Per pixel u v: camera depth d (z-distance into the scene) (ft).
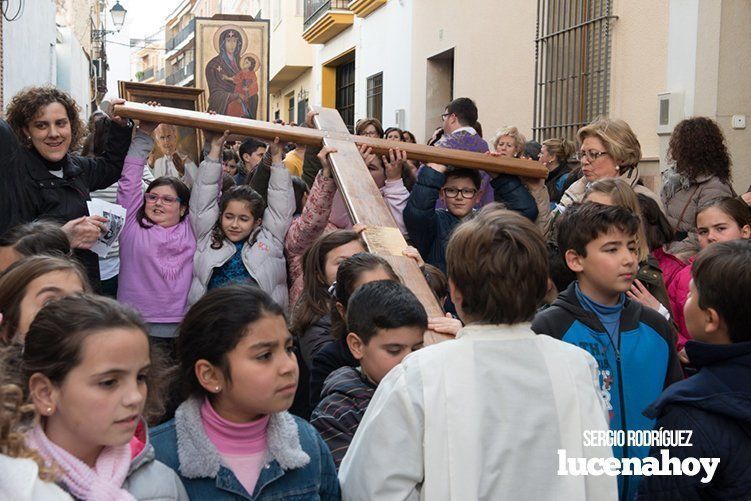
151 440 7.33
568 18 28.84
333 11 57.88
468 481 6.97
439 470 7.06
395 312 8.79
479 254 7.37
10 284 8.79
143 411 6.85
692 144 17.07
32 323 6.37
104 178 15.74
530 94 31.91
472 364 7.32
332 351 10.93
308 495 7.45
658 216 13.19
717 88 21.57
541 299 7.68
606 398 9.50
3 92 38.19
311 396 10.87
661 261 13.50
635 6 24.84
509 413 7.16
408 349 8.86
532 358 7.39
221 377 7.20
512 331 7.49
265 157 18.19
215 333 7.13
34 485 5.53
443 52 41.50
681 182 17.28
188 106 29.91
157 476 6.53
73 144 15.52
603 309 9.81
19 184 14.01
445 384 7.24
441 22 41.63
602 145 15.17
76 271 9.09
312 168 20.45
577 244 9.80
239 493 7.14
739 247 8.43
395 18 48.85
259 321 7.14
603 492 7.29
